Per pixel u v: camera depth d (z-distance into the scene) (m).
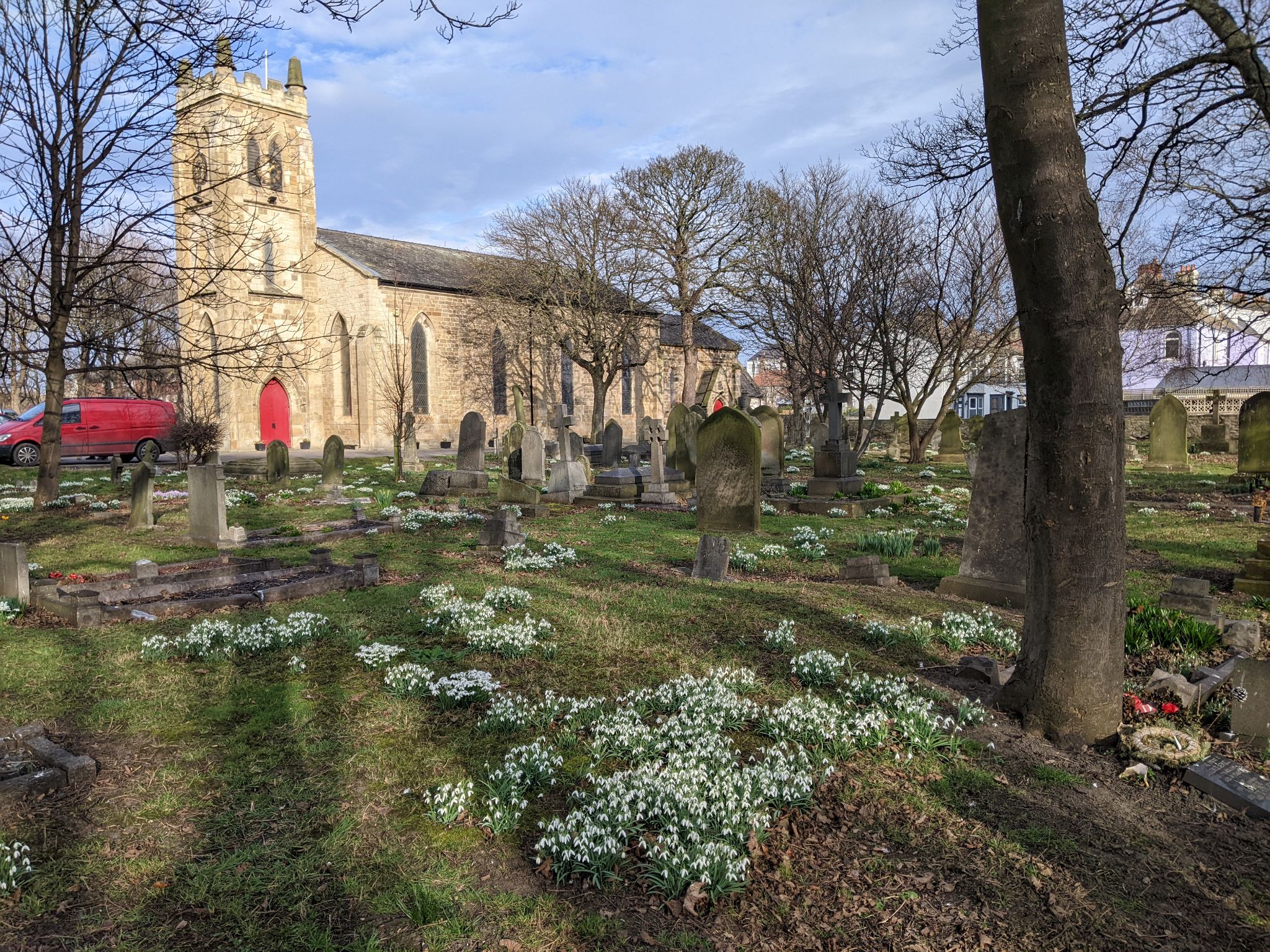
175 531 13.18
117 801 4.13
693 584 9.12
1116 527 4.87
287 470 20.98
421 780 4.37
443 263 49.03
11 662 6.22
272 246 39.78
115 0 10.36
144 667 6.15
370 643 6.81
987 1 4.76
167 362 16.86
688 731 4.76
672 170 36.88
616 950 3.04
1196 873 3.59
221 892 3.39
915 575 9.96
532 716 5.14
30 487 19.55
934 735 4.89
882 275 22.30
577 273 38.09
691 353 40.97
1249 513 15.05
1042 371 4.86
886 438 42.44
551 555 10.67
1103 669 4.89
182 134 13.84
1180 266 12.82
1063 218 4.62
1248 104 9.32
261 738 4.89
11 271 13.95
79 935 3.12
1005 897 3.41
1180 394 40.94
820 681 5.85
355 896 3.38
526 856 3.68
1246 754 4.73
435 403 44.44
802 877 3.54
